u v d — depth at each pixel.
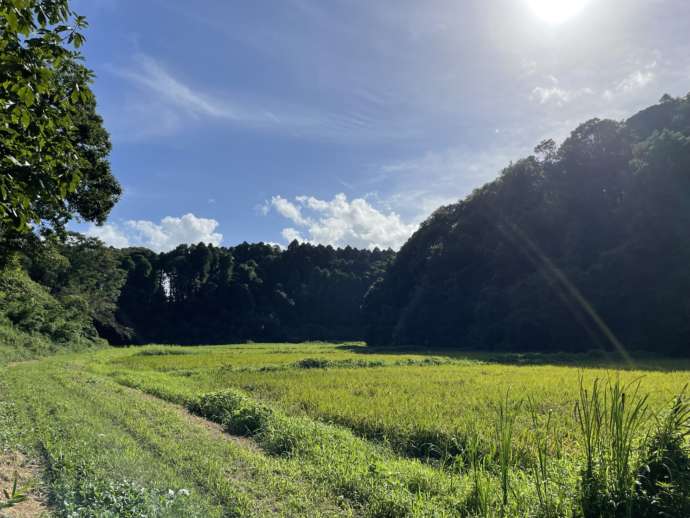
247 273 108.00
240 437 9.56
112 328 76.06
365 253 130.25
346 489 6.03
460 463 6.89
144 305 93.56
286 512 5.19
